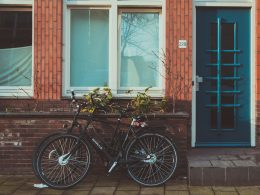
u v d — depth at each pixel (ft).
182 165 20.72
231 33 23.22
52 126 21.04
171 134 20.71
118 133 20.17
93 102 20.83
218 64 23.16
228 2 22.98
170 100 22.07
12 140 21.06
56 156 19.48
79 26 23.12
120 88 22.88
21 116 20.98
